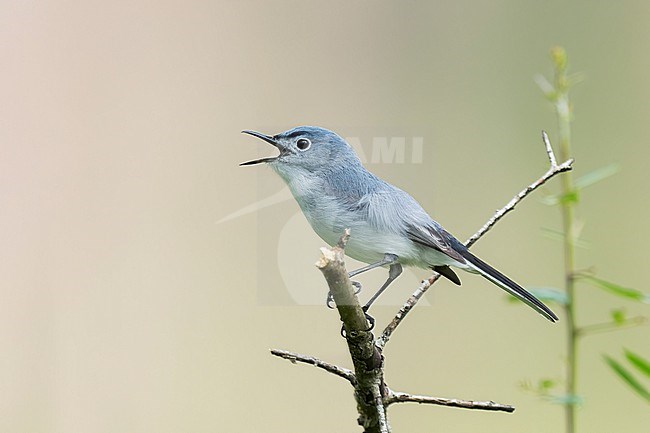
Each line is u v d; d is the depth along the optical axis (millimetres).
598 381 10500
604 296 10961
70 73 12609
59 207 11844
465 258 6324
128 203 11945
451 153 12438
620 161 12492
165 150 12422
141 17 12953
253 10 13250
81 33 12758
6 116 12203
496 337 10688
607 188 12180
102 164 12211
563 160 6516
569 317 6340
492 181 12023
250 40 13133
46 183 11977
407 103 13047
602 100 13062
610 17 13242
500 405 5398
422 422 10266
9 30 12492
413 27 13344
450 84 13203
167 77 12820
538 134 12570
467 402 5410
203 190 12008
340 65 13266
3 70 12375
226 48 13023
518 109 12891
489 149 12555
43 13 12672
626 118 12914
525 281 11039
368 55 13273
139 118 12555
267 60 13070
